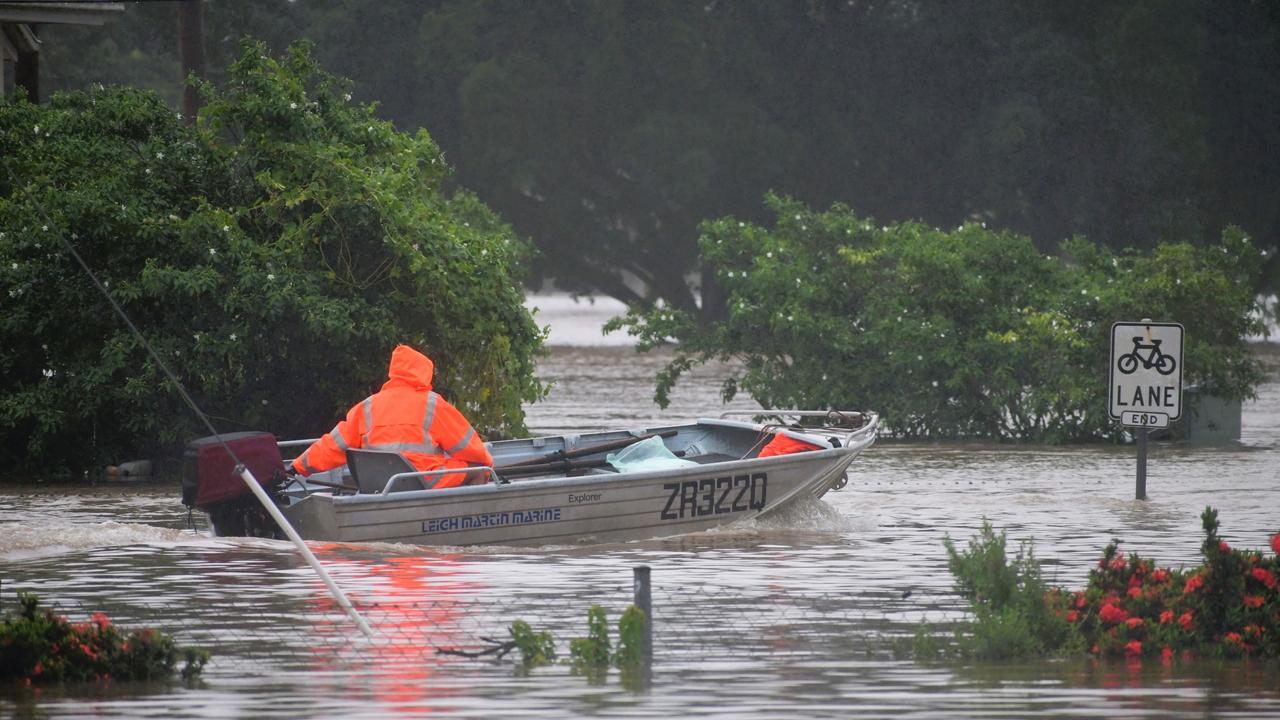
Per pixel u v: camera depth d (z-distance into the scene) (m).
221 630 38.62
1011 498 70.31
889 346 106.38
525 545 54.25
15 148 85.00
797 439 62.38
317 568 39.50
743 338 111.44
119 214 77.69
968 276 106.44
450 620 40.19
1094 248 115.75
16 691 31.58
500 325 83.31
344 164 80.62
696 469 57.06
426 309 80.81
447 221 87.75
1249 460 90.00
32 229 78.12
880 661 34.94
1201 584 36.62
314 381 82.50
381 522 52.56
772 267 108.88
